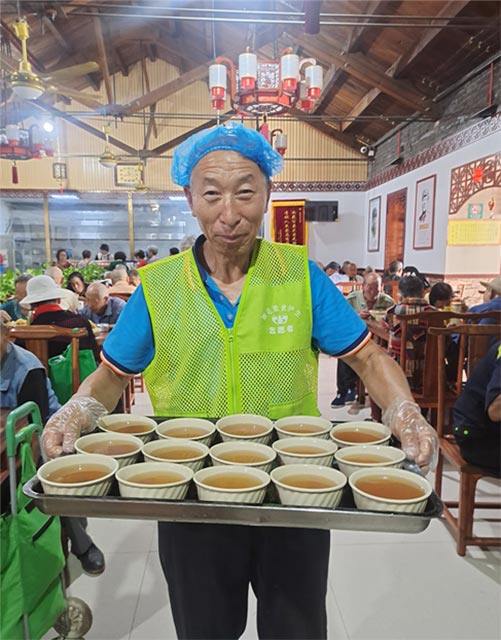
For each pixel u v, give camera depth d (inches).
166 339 37.0
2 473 49.4
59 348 86.0
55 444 32.8
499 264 207.6
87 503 28.3
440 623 58.7
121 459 33.4
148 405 145.9
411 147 268.5
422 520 26.8
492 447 68.8
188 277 36.4
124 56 330.3
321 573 36.4
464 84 204.7
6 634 45.3
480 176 192.1
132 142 368.5
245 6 206.4
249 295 35.7
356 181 361.1
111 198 374.9
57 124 360.2
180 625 36.2
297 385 38.5
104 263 317.4
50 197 370.9
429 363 100.3
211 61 284.8
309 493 28.8
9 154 196.9
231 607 36.4
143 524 80.1
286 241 355.9
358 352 38.4
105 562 70.1
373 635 56.7
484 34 173.3
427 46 192.9
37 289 91.8
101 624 58.4
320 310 38.0
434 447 31.5
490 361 66.7
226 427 36.6
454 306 141.6
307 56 272.7
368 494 28.6
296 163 359.9
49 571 49.9
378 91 252.7
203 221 34.1
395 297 207.3
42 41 246.2
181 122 367.6
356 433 38.6
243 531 35.8
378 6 178.7
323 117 284.0
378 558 71.3
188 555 35.4
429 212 242.2
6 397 60.6
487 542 71.3
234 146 32.2
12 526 45.4
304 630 35.7
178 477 31.1
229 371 36.7
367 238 360.2
